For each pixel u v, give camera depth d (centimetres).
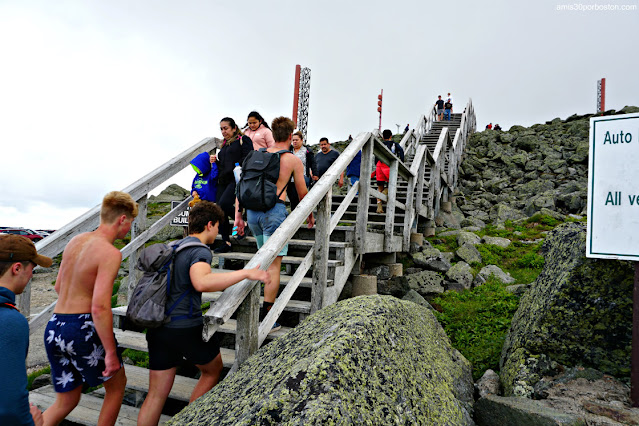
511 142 1620
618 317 253
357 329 189
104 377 200
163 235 1066
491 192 1202
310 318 250
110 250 204
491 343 348
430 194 770
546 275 317
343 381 154
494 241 658
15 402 153
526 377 261
